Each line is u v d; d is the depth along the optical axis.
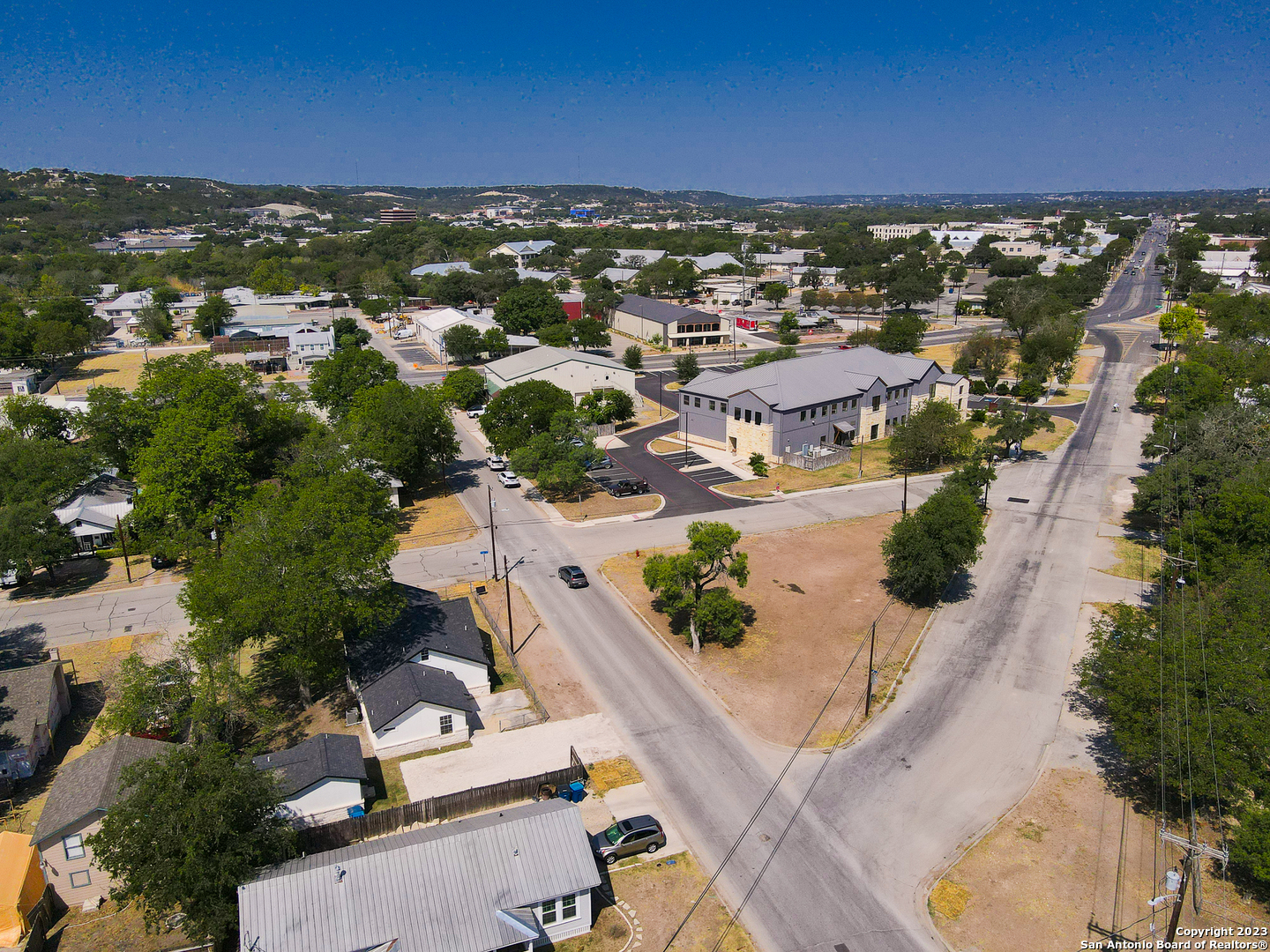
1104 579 55.97
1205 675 32.25
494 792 34.78
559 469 70.69
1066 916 28.66
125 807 28.33
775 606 52.72
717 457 85.00
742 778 36.44
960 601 53.19
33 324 133.88
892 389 91.38
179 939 29.42
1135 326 162.00
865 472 79.44
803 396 82.56
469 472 82.50
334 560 40.31
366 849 29.14
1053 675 44.28
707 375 92.50
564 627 50.53
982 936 27.95
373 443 69.62
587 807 34.69
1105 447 87.62
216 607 39.47
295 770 34.72
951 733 39.50
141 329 155.00
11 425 75.69
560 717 41.44
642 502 72.00
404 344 156.12
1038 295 143.38
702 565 46.75
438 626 45.66
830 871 31.05
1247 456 58.53
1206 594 39.84
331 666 42.56
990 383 113.00
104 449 72.69
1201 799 34.00
